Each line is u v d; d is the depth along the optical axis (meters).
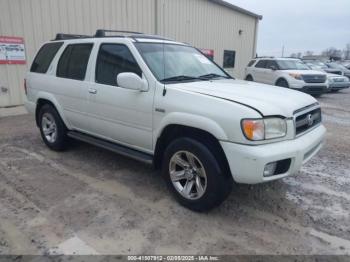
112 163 4.79
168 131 3.51
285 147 2.95
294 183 4.20
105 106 4.08
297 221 3.25
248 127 2.82
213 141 3.15
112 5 10.82
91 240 2.84
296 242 2.89
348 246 2.85
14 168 4.53
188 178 3.37
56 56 5.01
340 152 5.62
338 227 3.16
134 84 3.50
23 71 8.90
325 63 24.23
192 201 3.31
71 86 4.59
